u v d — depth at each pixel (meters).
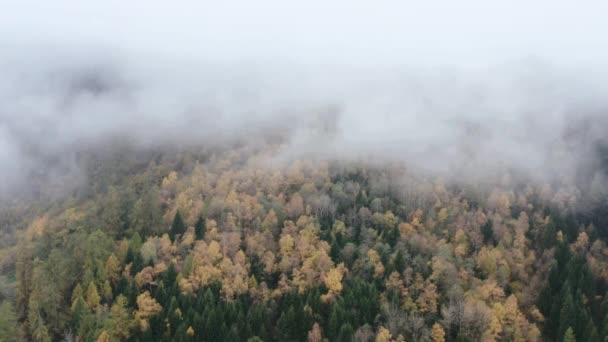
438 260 146.50
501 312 131.12
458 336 124.38
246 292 141.75
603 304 136.25
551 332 134.50
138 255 146.00
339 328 126.00
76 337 123.12
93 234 150.25
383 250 152.75
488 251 157.12
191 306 131.50
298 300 135.25
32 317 126.44
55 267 138.25
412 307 135.12
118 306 128.88
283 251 155.75
